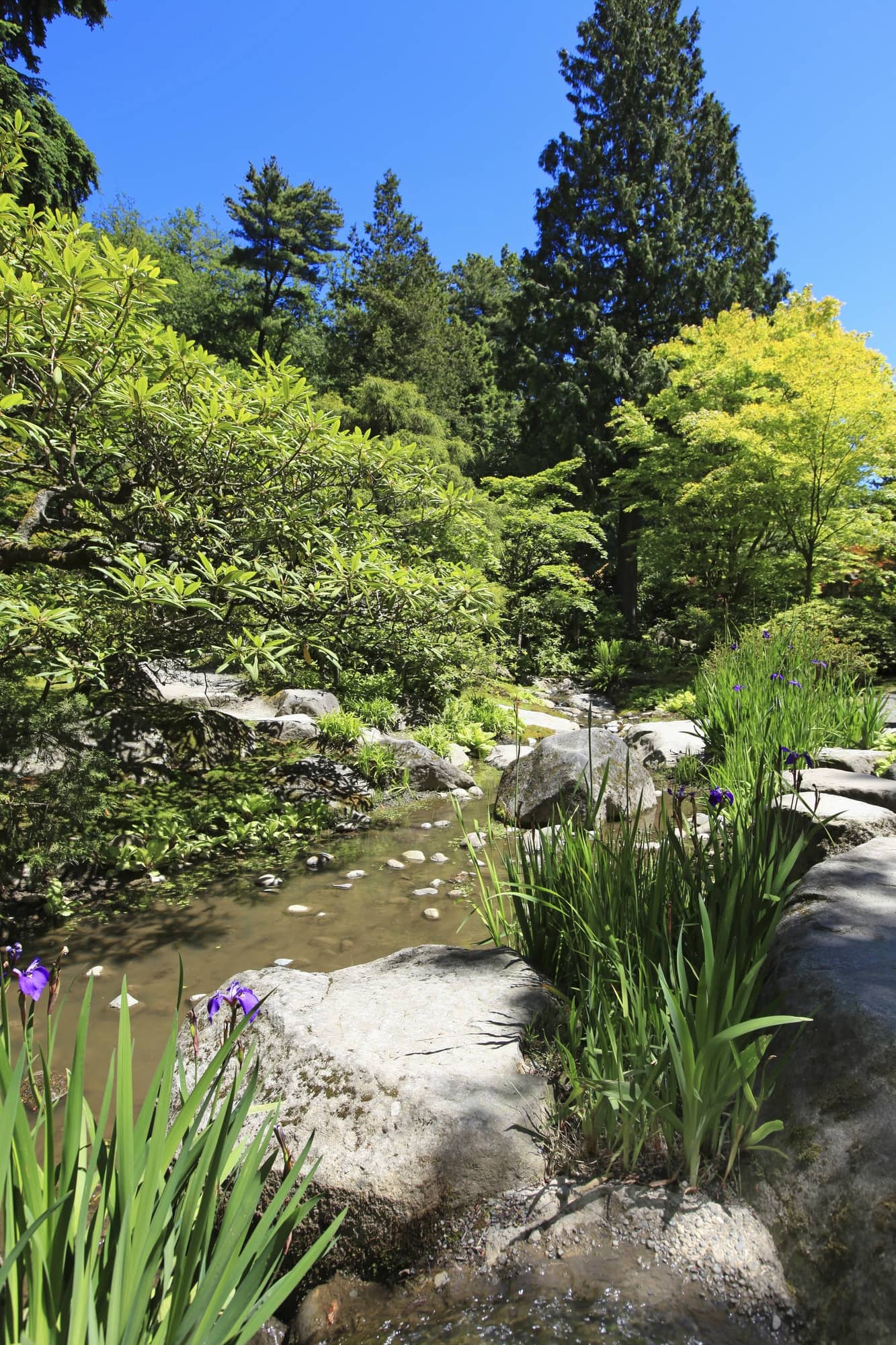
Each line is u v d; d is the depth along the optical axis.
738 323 16.47
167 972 4.08
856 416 12.91
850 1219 1.63
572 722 12.45
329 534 5.89
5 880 4.86
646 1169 2.02
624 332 23.36
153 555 5.62
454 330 31.92
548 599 18.48
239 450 5.75
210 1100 1.34
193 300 37.50
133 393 4.96
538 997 2.70
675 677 16.02
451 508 6.95
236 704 9.66
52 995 1.63
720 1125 2.06
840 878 2.93
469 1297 1.76
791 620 10.75
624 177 23.17
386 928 4.62
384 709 9.79
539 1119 2.17
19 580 6.45
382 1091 2.20
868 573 15.19
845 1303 1.55
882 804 4.54
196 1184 1.23
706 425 14.46
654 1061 2.09
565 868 2.97
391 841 6.39
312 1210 1.95
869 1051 1.88
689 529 17.66
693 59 24.75
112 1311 1.10
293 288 37.94
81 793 5.04
